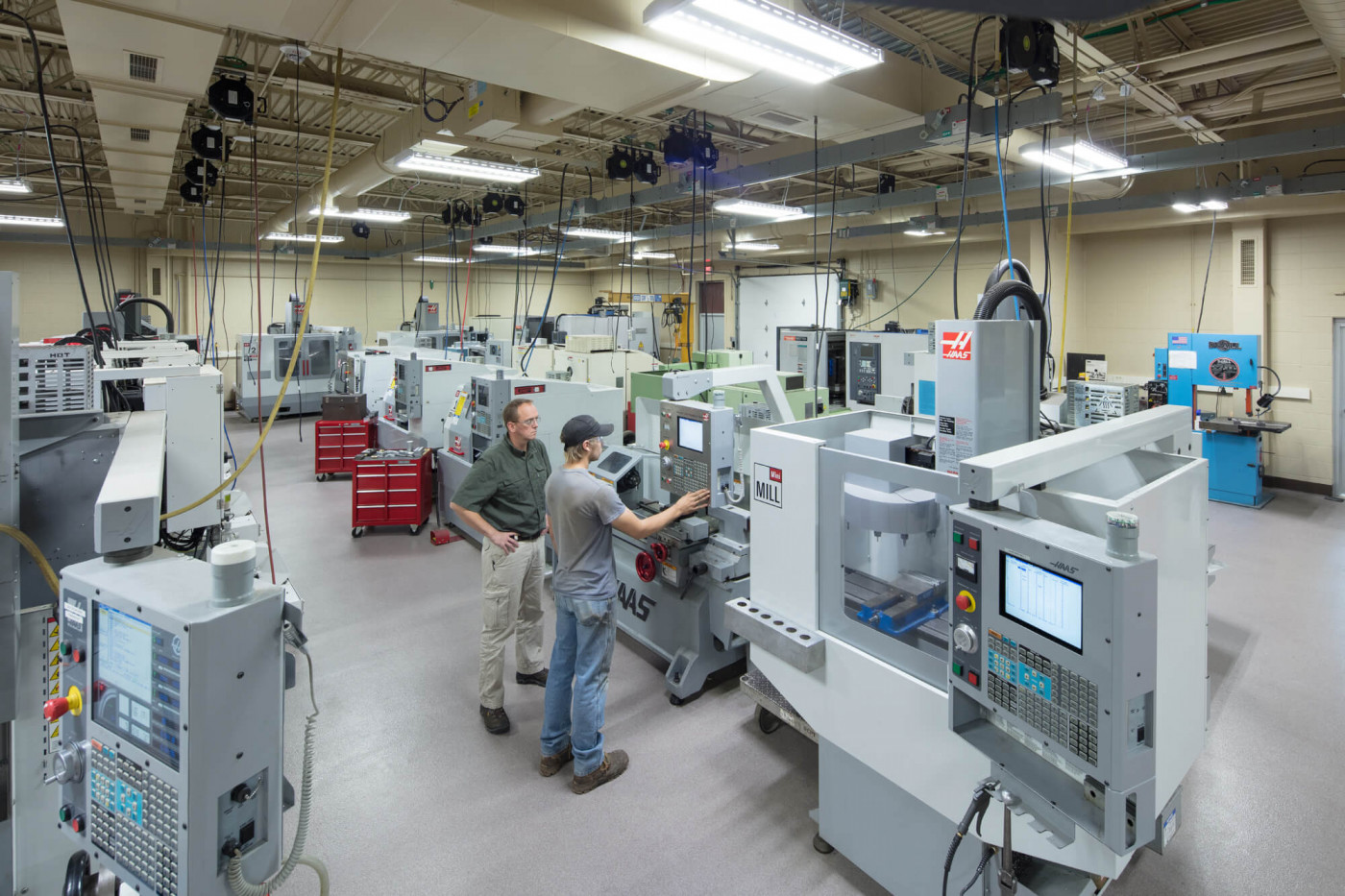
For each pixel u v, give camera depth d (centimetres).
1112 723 105
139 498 113
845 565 185
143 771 104
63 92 471
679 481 295
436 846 214
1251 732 272
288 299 1165
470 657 336
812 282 1048
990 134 345
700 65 284
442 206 1010
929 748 163
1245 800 234
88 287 1012
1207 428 598
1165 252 705
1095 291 759
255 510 592
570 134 512
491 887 199
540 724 280
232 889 102
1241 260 640
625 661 331
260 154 689
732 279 1162
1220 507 593
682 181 596
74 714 116
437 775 249
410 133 438
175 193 841
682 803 233
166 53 285
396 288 1316
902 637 171
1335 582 421
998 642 125
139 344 396
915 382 467
